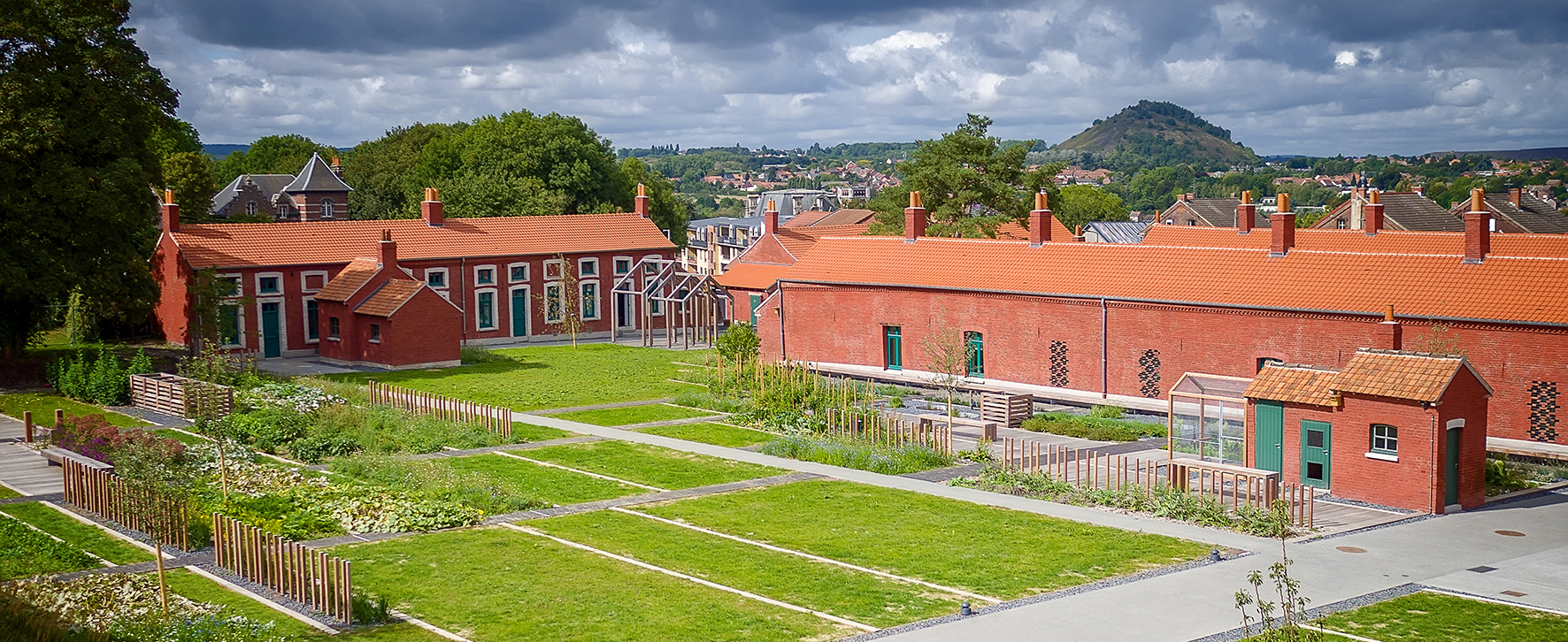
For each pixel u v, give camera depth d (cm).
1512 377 3900
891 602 2264
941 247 5753
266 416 3962
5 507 2984
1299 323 4353
